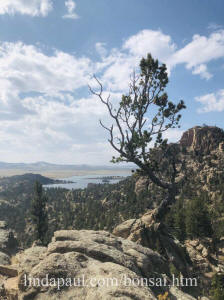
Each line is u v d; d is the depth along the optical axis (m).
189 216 70.94
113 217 162.12
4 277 11.13
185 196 151.75
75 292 8.14
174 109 33.19
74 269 9.25
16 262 14.46
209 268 39.62
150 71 32.94
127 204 180.50
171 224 82.50
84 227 164.00
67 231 14.52
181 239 71.50
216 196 146.25
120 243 15.38
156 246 23.88
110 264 9.79
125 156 30.50
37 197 82.50
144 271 12.45
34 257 11.54
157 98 32.66
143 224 26.36
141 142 29.92
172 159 32.59
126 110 32.00
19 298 8.30
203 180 175.75
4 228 25.70
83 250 11.51
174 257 23.31
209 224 68.88
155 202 163.38
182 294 11.70
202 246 55.03
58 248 11.64
